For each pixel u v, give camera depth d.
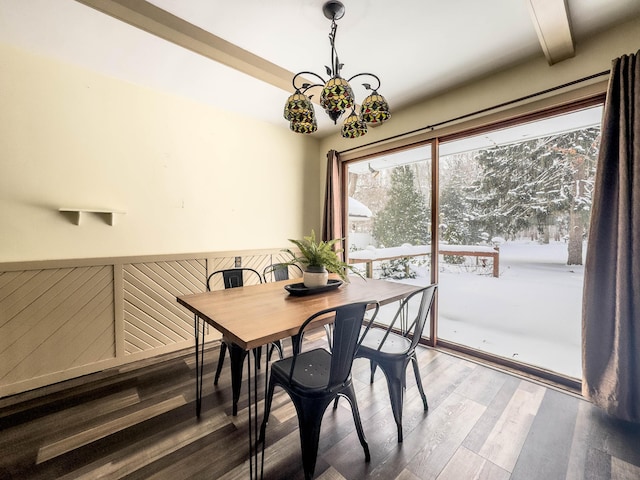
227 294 1.86
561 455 1.43
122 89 2.41
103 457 1.41
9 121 1.95
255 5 1.59
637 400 1.61
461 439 1.54
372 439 1.54
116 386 2.06
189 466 1.36
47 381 2.06
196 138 2.84
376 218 3.62
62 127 2.14
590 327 1.78
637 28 1.71
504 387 2.04
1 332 1.92
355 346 1.32
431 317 2.78
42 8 1.61
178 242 2.75
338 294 1.86
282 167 3.58
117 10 1.54
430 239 2.87
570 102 2.01
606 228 1.74
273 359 2.54
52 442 1.52
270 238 3.47
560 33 1.71
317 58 2.11
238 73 2.34
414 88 2.55
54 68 2.11
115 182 2.39
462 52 2.05
